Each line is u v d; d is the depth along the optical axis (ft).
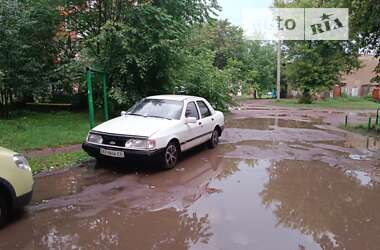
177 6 46.03
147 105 26.94
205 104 30.60
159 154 21.77
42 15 45.50
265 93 169.27
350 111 81.76
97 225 14.35
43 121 40.96
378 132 42.68
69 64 44.65
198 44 66.95
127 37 41.32
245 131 42.34
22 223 14.34
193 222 14.73
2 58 39.78
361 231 14.34
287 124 51.19
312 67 110.83
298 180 21.50
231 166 24.64
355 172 23.62
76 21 49.21
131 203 16.78
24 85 43.47
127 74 45.06
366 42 46.32
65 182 19.85
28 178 14.65
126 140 21.52
